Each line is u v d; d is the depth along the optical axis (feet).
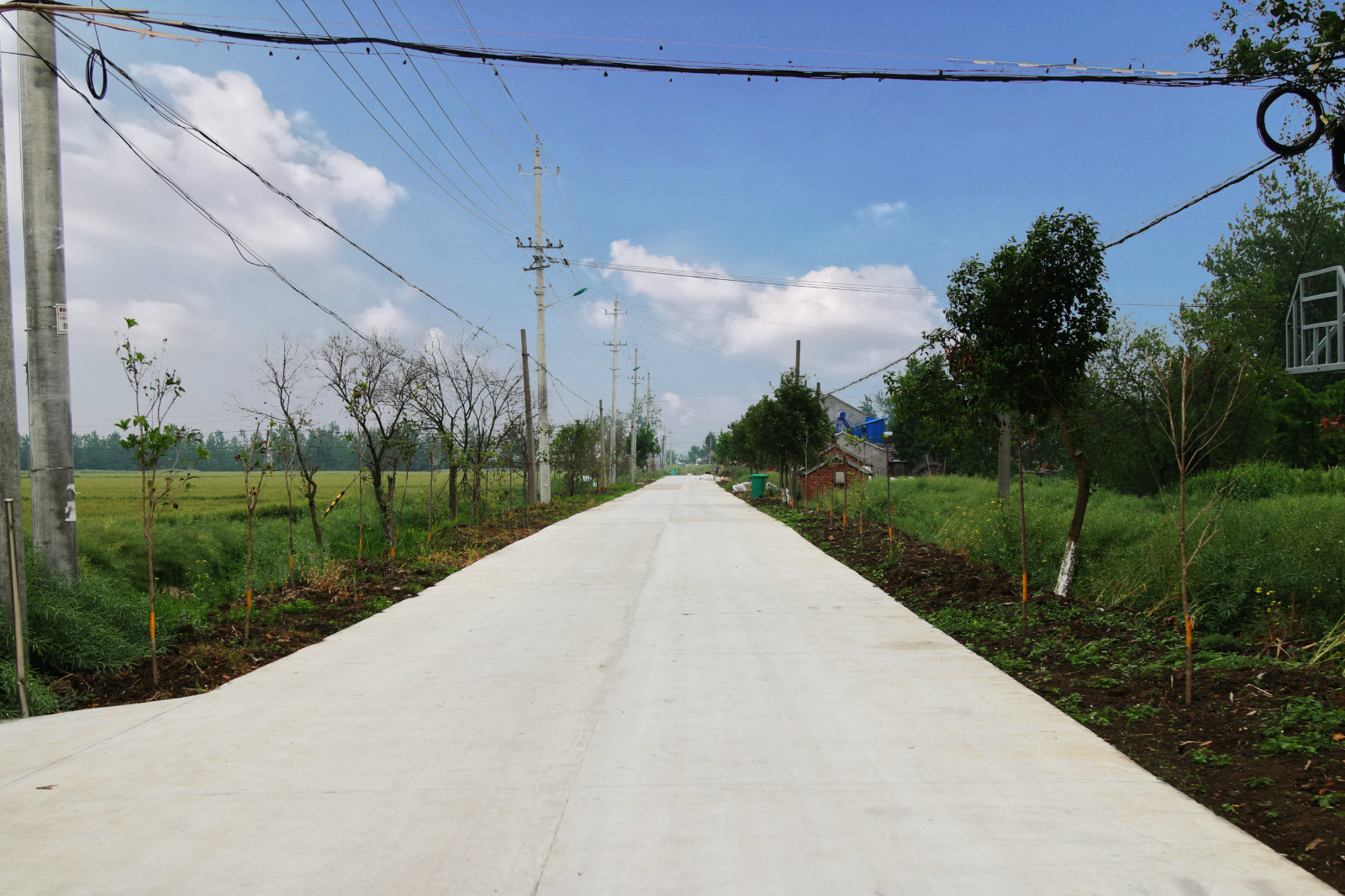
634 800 11.57
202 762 13.33
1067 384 27.14
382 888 9.14
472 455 60.18
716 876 9.32
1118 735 14.35
